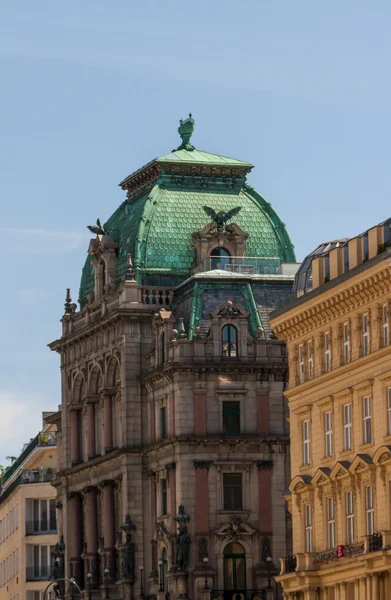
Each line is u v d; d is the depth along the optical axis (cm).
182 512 19388
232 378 19712
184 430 19562
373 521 14638
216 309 19738
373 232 15000
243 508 19575
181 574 19300
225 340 19775
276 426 19738
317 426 15775
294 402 16288
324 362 15750
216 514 19500
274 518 19588
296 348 16375
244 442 19588
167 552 19738
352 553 14862
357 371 15000
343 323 15362
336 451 15375
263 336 19888
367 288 14688
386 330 14562
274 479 19650
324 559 15438
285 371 19800
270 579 19450
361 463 14725
